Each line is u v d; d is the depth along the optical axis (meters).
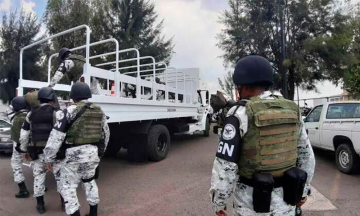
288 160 1.84
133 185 5.21
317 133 6.98
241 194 1.85
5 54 18.66
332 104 6.69
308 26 21.98
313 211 3.92
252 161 1.76
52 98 4.11
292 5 21.66
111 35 23.08
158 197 4.57
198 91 12.20
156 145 6.88
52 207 4.22
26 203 4.41
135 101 5.69
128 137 6.80
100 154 3.80
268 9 22.11
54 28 20.05
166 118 7.44
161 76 10.51
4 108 16.62
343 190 4.84
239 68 1.92
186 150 8.77
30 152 3.97
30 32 18.97
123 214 3.89
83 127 3.41
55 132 3.30
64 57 4.55
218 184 1.76
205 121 10.96
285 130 1.82
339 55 20.52
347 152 5.86
